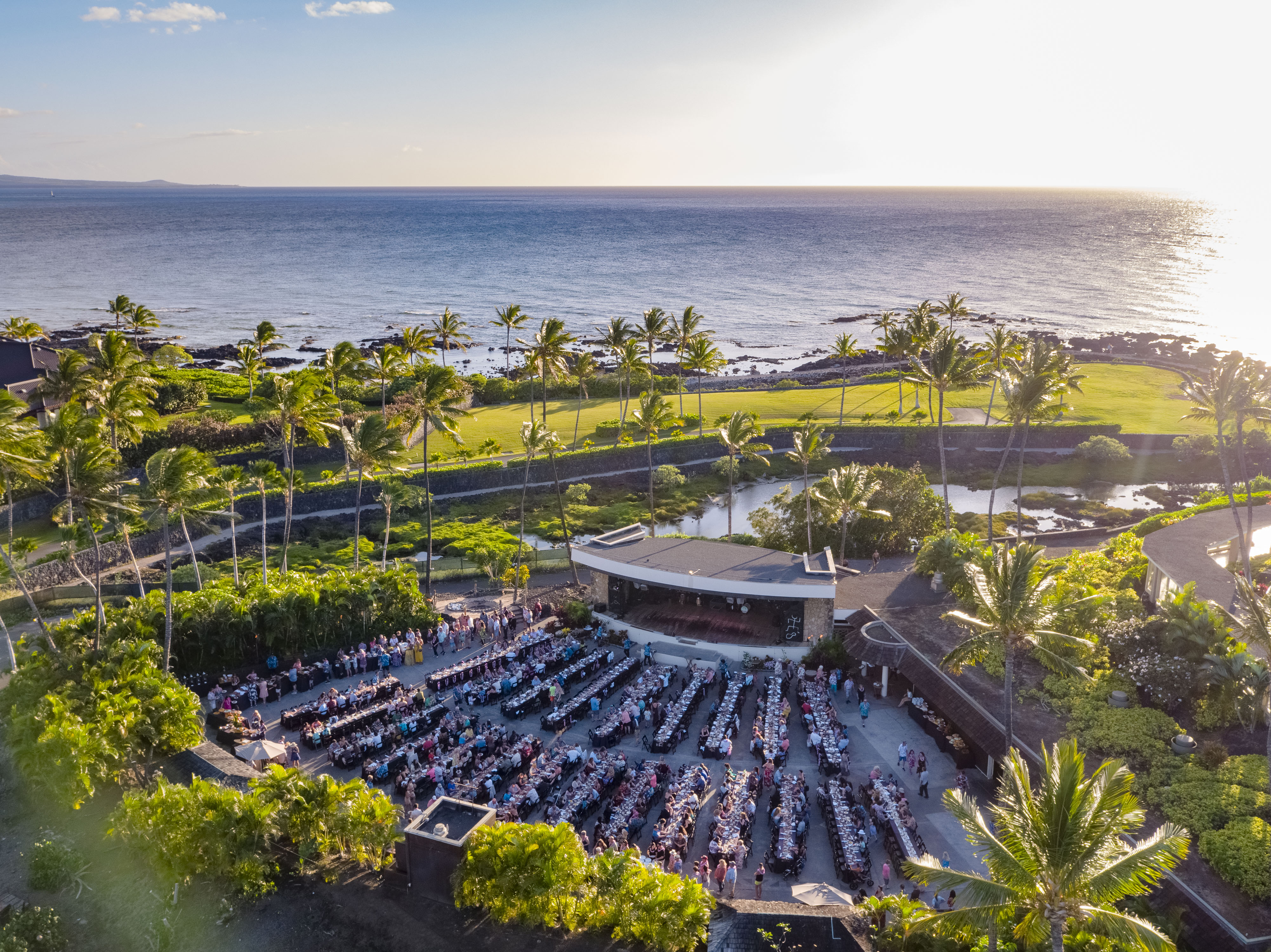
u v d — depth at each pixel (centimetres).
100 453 4550
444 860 2791
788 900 3072
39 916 2659
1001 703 4069
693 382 15150
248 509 8206
